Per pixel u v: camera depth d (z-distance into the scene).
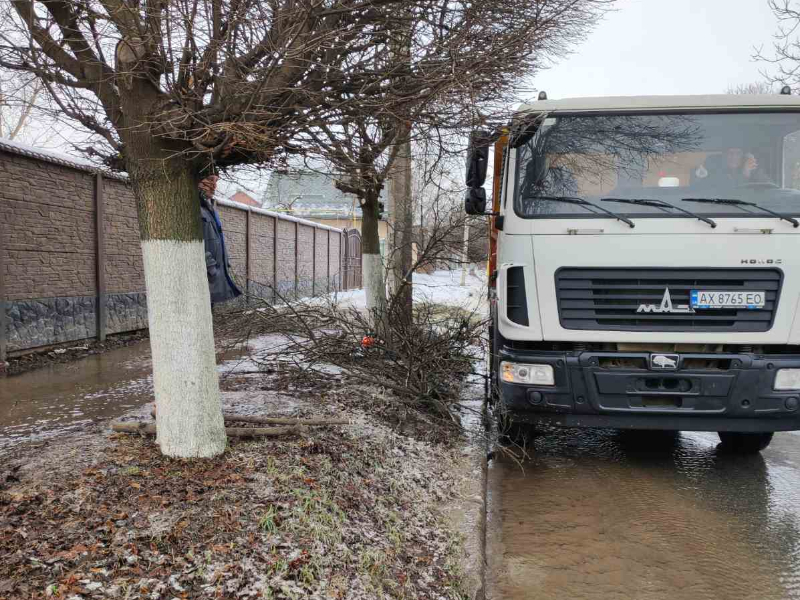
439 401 5.49
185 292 3.49
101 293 9.52
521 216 4.48
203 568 2.47
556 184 4.54
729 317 4.20
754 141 4.55
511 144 4.59
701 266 4.22
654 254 4.26
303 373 6.24
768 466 5.11
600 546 3.63
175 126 3.09
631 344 4.35
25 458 3.66
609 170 4.56
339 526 3.01
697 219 4.23
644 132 4.59
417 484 3.96
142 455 3.61
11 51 3.34
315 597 2.45
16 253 7.68
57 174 8.48
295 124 3.12
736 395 4.16
